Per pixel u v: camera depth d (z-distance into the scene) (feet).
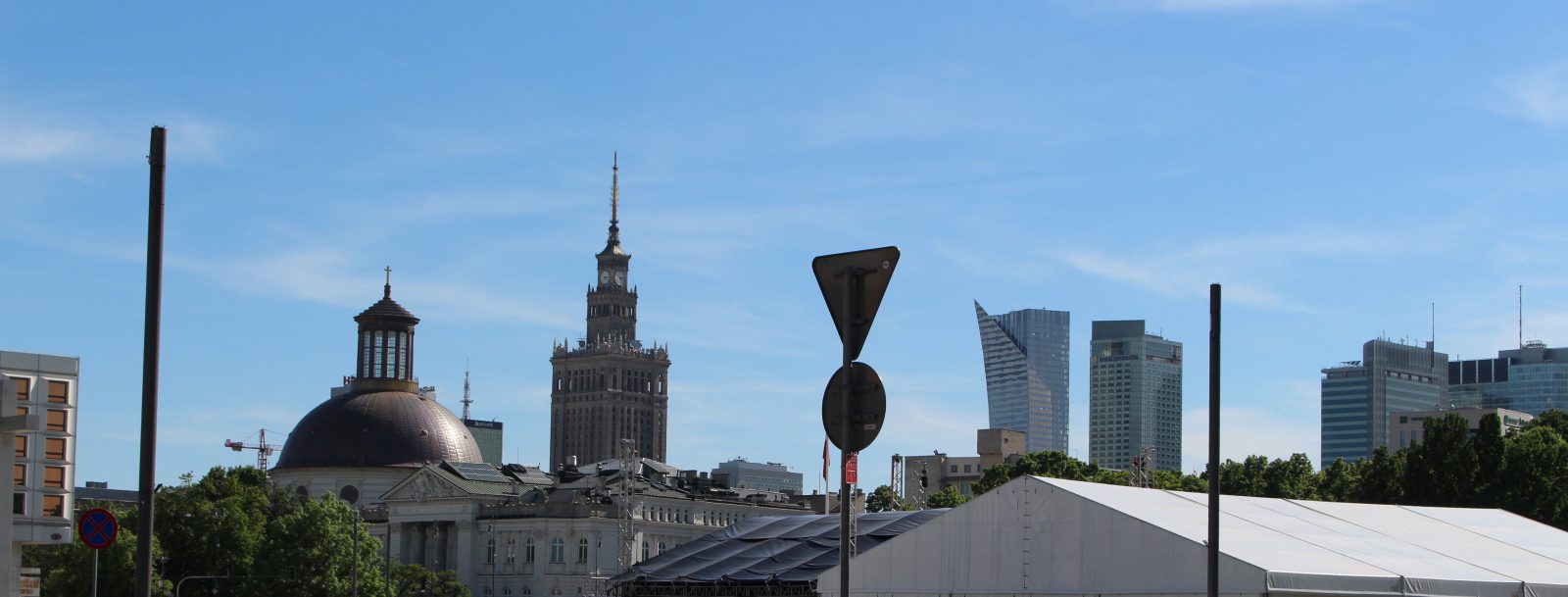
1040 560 296.10
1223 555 266.16
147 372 106.83
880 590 320.09
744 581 468.34
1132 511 289.12
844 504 110.32
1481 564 300.81
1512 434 641.40
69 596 613.93
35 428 232.73
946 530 311.68
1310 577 263.70
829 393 111.14
